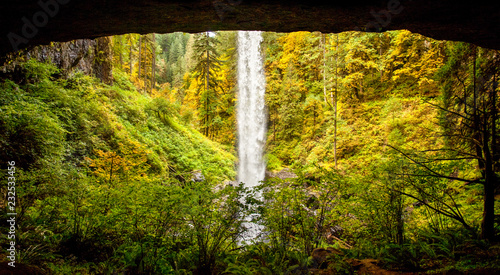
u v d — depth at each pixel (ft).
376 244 16.25
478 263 10.71
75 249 13.67
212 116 93.86
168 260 12.96
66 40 12.54
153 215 13.37
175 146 61.93
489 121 15.76
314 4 10.25
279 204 16.28
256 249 15.71
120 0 9.48
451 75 25.27
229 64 105.50
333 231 20.98
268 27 12.17
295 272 12.67
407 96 64.75
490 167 13.70
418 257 12.91
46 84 32.53
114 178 23.26
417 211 19.85
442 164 17.26
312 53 83.41
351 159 59.88
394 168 16.33
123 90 70.13
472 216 18.95
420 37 61.21
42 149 20.86
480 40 11.93
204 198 13.71
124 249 13.28
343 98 76.43
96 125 39.24
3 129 18.83
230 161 73.67
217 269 12.71
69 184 16.58
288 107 83.10
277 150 82.79
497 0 8.98
